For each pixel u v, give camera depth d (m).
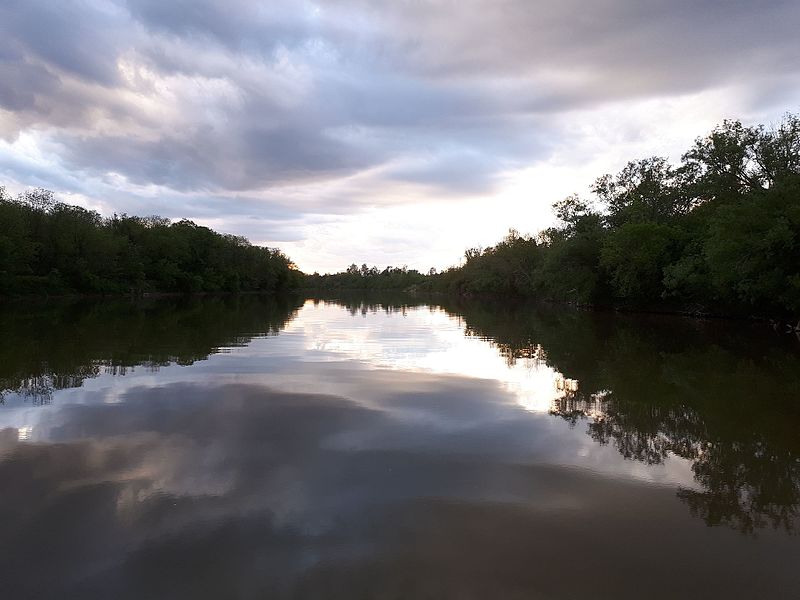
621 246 46.81
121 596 4.89
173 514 6.51
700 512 6.85
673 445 9.55
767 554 5.81
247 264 127.19
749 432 10.38
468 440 9.60
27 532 6.04
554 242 69.44
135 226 96.25
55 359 17.70
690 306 45.44
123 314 40.94
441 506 6.84
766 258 29.81
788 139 38.09
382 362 18.20
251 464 8.24
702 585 5.21
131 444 9.10
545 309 62.03
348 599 4.86
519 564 5.51
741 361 19.17
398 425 10.48
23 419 10.50
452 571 5.35
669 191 52.88
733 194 42.09
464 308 63.91
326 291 190.12
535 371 16.84
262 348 21.38
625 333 30.00
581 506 6.95
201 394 12.81
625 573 5.39
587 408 12.12
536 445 9.38
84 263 72.50
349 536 6.02
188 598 4.86
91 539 5.89
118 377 14.74
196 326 31.38
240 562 5.45
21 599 4.84
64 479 7.55
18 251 60.47
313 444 9.23
